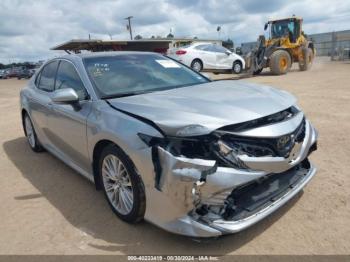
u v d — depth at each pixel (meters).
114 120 3.10
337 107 7.47
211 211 2.67
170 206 2.68
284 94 3.54
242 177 2.61
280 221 3.11
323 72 17.30
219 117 2.75
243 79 15.66
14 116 9.52
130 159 2.91
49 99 4.47
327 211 3.22
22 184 4.41
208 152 2.62
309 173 3.34
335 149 4.80
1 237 3.20
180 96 3.34
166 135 2.70
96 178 3.62
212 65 17.34
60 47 29.14
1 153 5.86
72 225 3.31
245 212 2.75
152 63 4.39
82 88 3.79
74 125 3.75
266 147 2.77
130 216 3.11
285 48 17.42
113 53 4.45
